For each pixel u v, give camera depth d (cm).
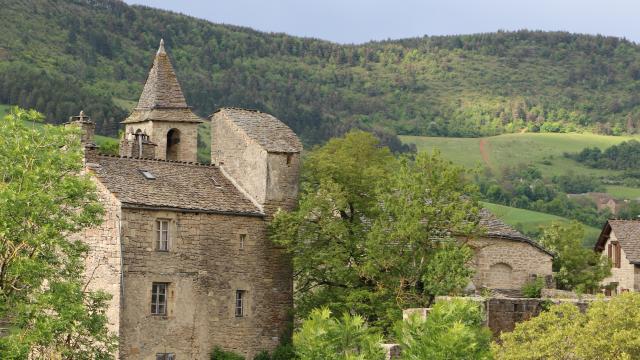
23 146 4638
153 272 6091
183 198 6341
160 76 7500
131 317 5978
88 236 6041
